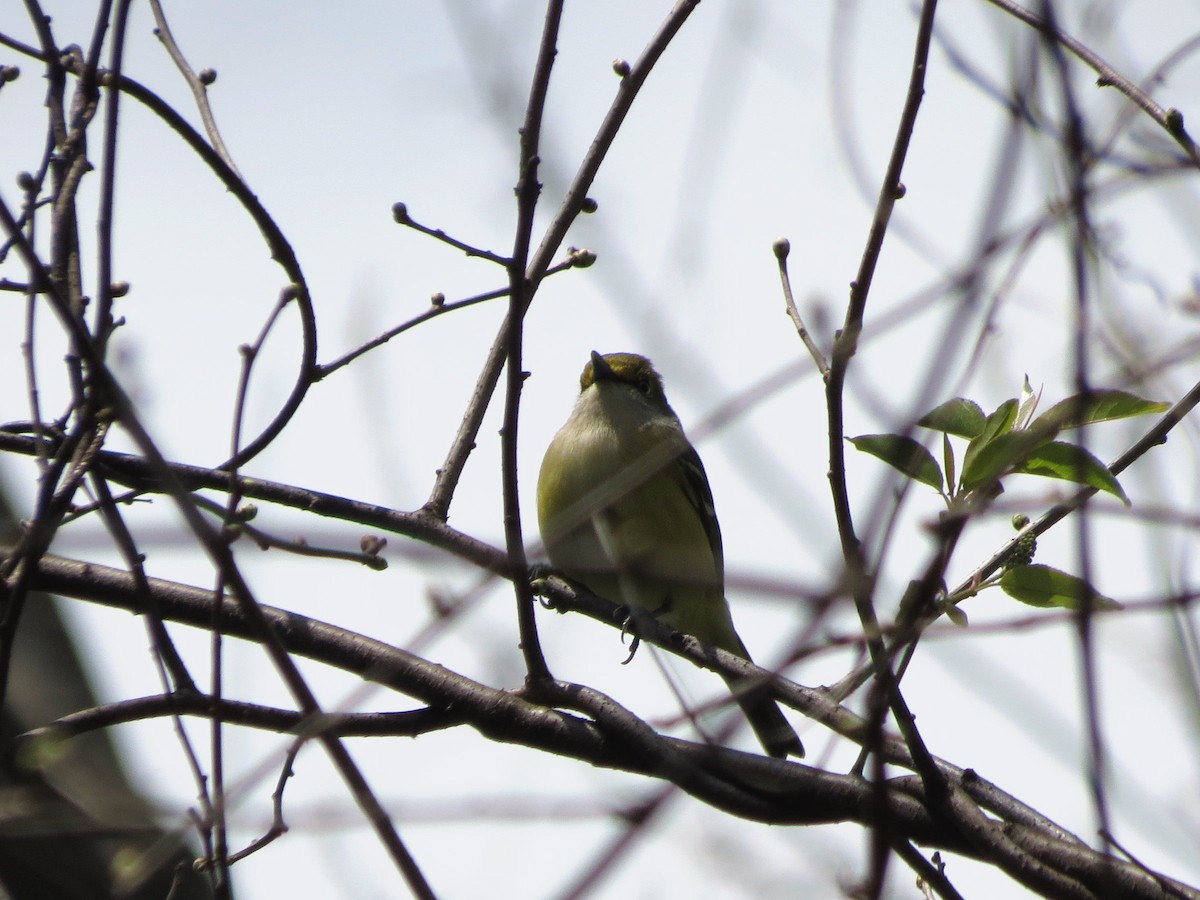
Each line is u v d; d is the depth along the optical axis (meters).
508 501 8.05
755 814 7.96
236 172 7.78
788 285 7.43
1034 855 7.60
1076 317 4.75
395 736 9.09
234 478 6.82
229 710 8.45
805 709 8.27
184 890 8.35
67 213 7.79
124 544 7.62
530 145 7.46
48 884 8.51
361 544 6.25
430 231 7.50
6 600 7.71
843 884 6.26
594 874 4.24
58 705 11.54
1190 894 7.31
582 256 8.25
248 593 5.37
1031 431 6.61
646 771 8.66
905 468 5.43
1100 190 5.89
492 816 4.96
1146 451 6.99
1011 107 4.81
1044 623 5.18
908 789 8.29
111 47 7.09
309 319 8.24
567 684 8.93
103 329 6.97
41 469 7.19
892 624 5.40
